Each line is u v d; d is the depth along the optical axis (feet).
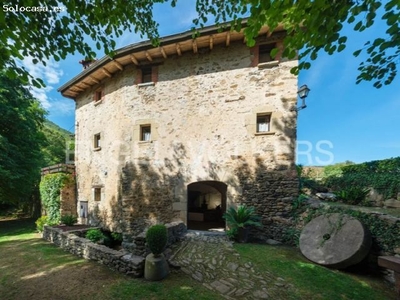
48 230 24.91
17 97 33.99
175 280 12.84
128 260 13.99
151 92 25.94
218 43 23.81
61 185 32.96
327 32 6.75
